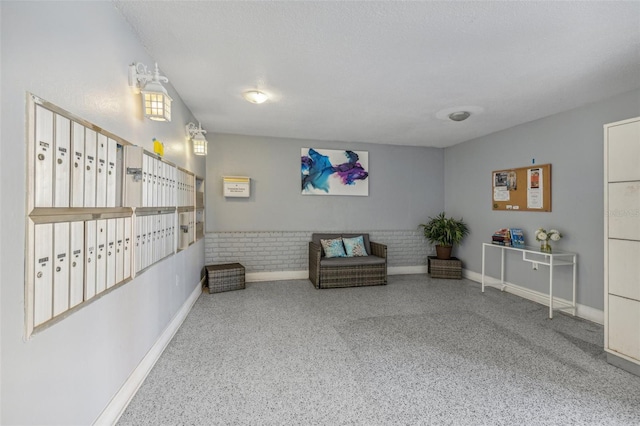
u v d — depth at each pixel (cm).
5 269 95
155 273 226
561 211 349
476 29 191
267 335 276
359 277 450
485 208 466
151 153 207
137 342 193
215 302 371
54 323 114
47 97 113
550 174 361
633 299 215
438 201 564
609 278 229
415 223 552
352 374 212
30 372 104
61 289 118
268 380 204
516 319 319
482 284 425
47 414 112
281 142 491
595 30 192
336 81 272
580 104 325
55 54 117
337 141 515
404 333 282
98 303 147
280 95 306
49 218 111
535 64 238
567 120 343
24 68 101
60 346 119
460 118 372
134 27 189
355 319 318
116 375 166
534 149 383
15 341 98
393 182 541
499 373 214
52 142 112
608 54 222
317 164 506
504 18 180
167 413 170
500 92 295
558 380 206
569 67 242
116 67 169
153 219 216
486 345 258
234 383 200
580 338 272
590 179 318
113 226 158
